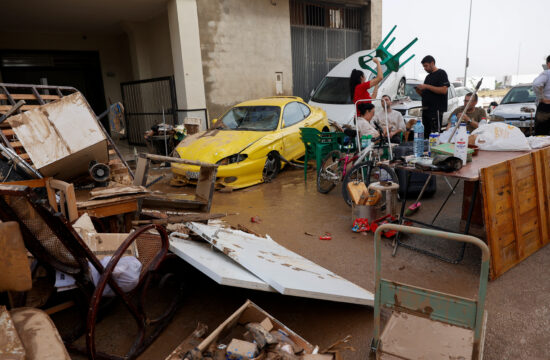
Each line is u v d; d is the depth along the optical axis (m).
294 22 12.84
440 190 6.38
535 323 2.80
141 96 12.16
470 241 1.94
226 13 10.73
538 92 7.51
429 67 7.09
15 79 12.51
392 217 4.63
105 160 4.57
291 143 7.75
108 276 2.31
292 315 3.06
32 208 2.12
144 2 9.97
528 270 3.57
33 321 2.02
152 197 3.94
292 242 4.48
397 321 2.69
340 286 3.00
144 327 2.70
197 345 2.40
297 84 13.21
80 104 4.04
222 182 6.78
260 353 2.22
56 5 9.65
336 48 14.27
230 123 8.05
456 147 3.76
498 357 2.48
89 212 3.42
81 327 2.81
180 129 8.96
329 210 5.60
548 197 4.09
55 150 3.78
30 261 2.81
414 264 3.81
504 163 3.50
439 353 2.34
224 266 2.68
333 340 2.73
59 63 13.24
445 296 2.04
